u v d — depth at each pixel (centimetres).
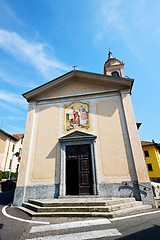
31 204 654
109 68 1680
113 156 751
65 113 925
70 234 369
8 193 1197
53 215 522
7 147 2112
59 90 1015
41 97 1011
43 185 749
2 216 538
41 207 573
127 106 841
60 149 820
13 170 2272
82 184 736
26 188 754
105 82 956
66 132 865
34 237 357
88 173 753
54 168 781
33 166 804
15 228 417
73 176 1108
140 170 687
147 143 2358
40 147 850
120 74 1620
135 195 660
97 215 496
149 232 358
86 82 1002
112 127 820
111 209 525
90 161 775
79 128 860
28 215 550
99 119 857
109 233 365
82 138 804
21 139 2636
